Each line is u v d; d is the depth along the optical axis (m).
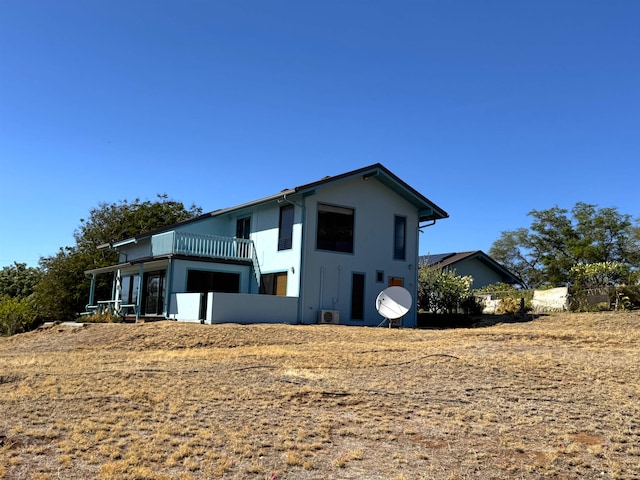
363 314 22.83
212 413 7.68
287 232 22.56
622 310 19.89
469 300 25.44
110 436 6.66
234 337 16.19
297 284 21.45
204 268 23.19
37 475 5.45
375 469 5.83
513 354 12.12
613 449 6.36
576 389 8.88
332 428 7.13
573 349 13.02
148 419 7.37
